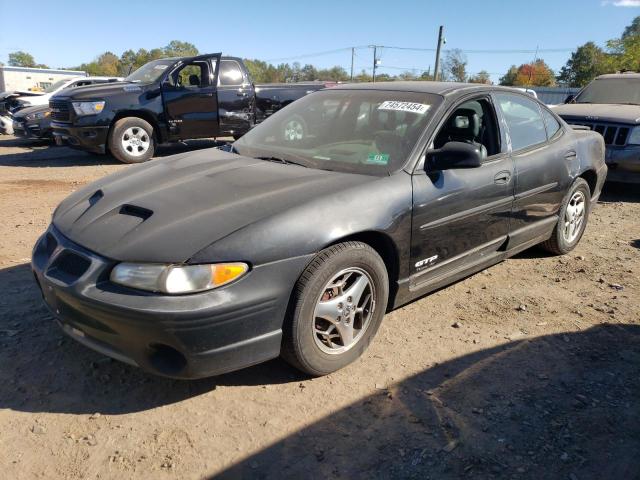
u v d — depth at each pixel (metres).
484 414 2.68
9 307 3.64
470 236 3.64
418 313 3.77
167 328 2.36
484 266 3.96
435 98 3.61
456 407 2.73
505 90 4.17
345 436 2.50
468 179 3.49
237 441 2.46
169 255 2.42
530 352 3.28
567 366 3.13
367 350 3.25
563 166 4.51
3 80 28.00
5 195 7.11
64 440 2.44
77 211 3.01
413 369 3.06
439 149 3.24
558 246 4.85
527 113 4.34
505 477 2.28
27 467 2.28
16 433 2.47
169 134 10.02
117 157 9.68
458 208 3.43
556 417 2.67
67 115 9.30
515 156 3.99
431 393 2.84
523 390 2.88
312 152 3.52
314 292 2.69
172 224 2.59
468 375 3.01
